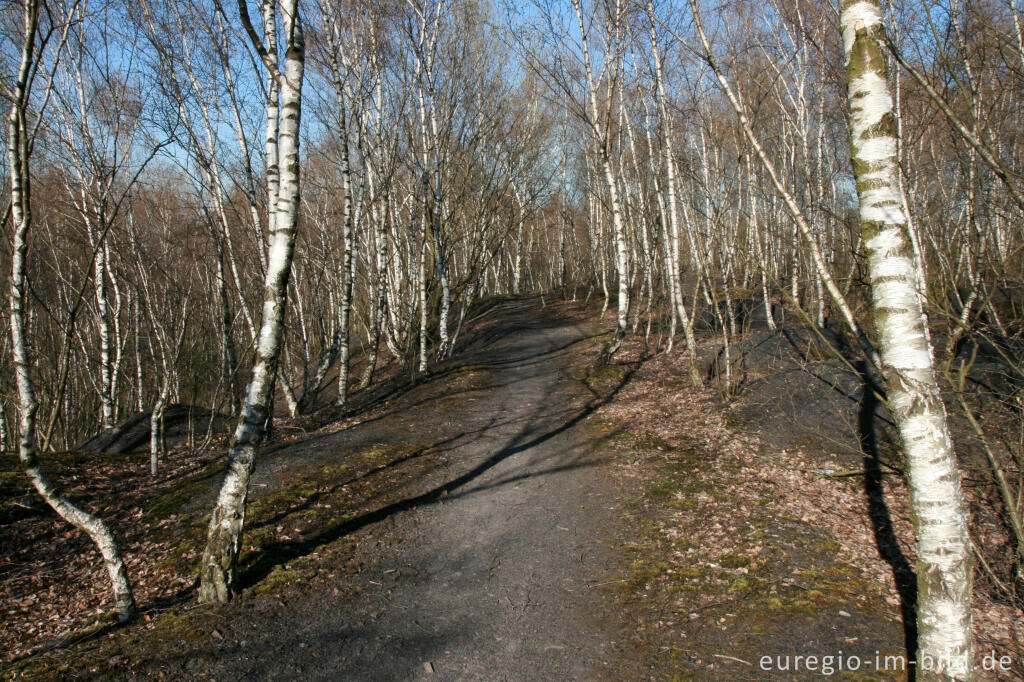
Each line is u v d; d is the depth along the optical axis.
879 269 3.70
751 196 16.00
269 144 9.20
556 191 35.94
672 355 16.77
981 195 9.44
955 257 12.59
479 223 22.22
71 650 5.22
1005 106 8.62
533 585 6.21
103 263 14.62
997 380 9.68
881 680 4.46
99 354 21.81
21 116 5.28
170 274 16.73
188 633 5.37
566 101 18.16
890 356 3.69
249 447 5.98
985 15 7.47
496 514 8.11
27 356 5.24
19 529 8.36
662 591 5.90
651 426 11.48
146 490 9.93
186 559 6.96
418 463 10.25
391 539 7.39
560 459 10.14
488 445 11.12
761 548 6.56
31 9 5.25
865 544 6.70
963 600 3.60
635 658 4.92
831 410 10.69
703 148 17.23
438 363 19.62
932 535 3.64
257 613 5.72
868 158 3.71
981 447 8.45
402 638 5.32
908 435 3.68
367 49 16.97
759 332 16.12
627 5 13.68
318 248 23.55
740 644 5.00
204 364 20.00
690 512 7.69
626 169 21.05
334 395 18.75
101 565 7.24
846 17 3.84
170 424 14.44
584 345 20.03
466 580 6.38
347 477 9.62
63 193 14.38
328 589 6.19
